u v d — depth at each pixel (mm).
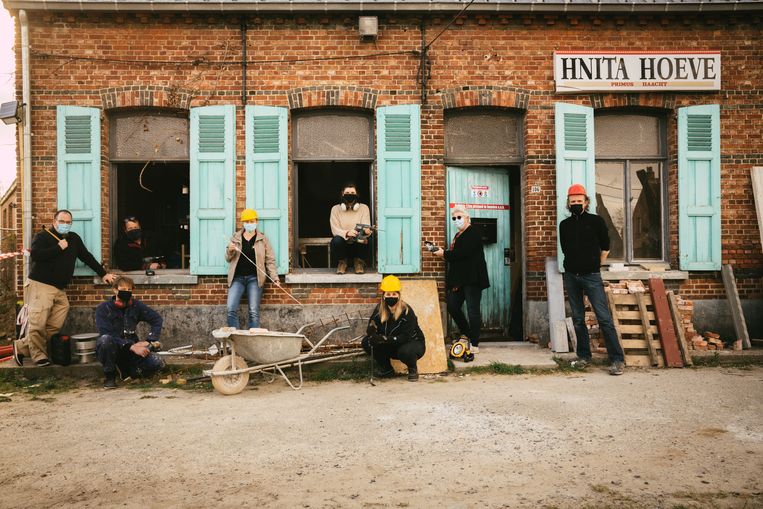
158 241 8477
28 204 7945
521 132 8523
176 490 3611
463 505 3340
